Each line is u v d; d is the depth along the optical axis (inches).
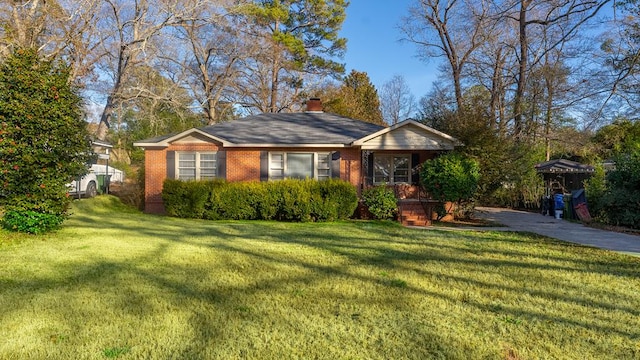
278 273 241.9
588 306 189.6
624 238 406.0
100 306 178.7
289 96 1334.9
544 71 863.7
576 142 890.7
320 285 216.8
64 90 360.8
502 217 643.5
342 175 615.2
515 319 170.2
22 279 218.7
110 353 133.1
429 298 196.7
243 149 612.7
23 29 709.9
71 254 283.9
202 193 545.3
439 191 538.6
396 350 139.8
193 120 1214.9
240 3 1093.1
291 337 149.2
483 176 579.5
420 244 355.9
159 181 621.9
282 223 510.0
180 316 168.6
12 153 337.4
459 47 1106.7
